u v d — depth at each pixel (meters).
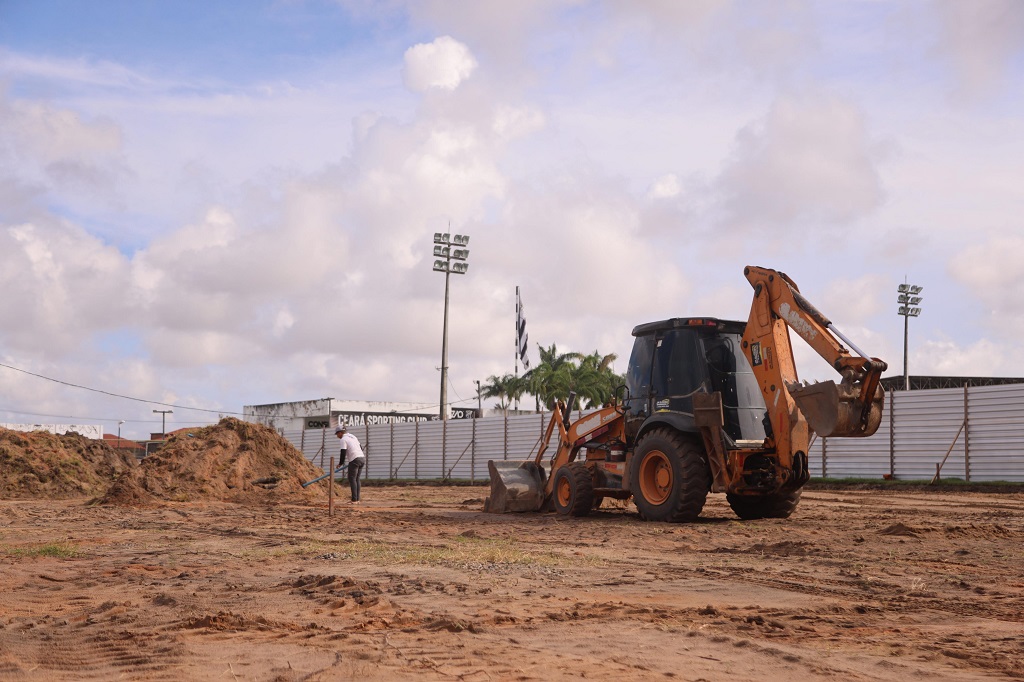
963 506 17.84
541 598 6.23
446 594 6.38
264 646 4.62
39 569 7.87
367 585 6.68
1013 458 23.70
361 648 4.57
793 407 12.70
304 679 3.93
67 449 27.11
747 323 13.43
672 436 13.48
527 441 36.88
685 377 13.84
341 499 22.59
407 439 43.62
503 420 38.31
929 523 12.70
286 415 72.06
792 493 14.08
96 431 81.06
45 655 4.43
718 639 4.85
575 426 16.09
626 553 9.16
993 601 6.23
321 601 6.08
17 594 6.50
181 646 4.55
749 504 14.37
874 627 5.29
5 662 4.25
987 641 4.91
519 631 5.06
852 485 26.44
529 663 4.27
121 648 4.57
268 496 22.11
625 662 4.31
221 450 23.31
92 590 6.68
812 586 6.88
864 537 10.66
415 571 7.61
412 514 15.73
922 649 4.69
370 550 9.24
